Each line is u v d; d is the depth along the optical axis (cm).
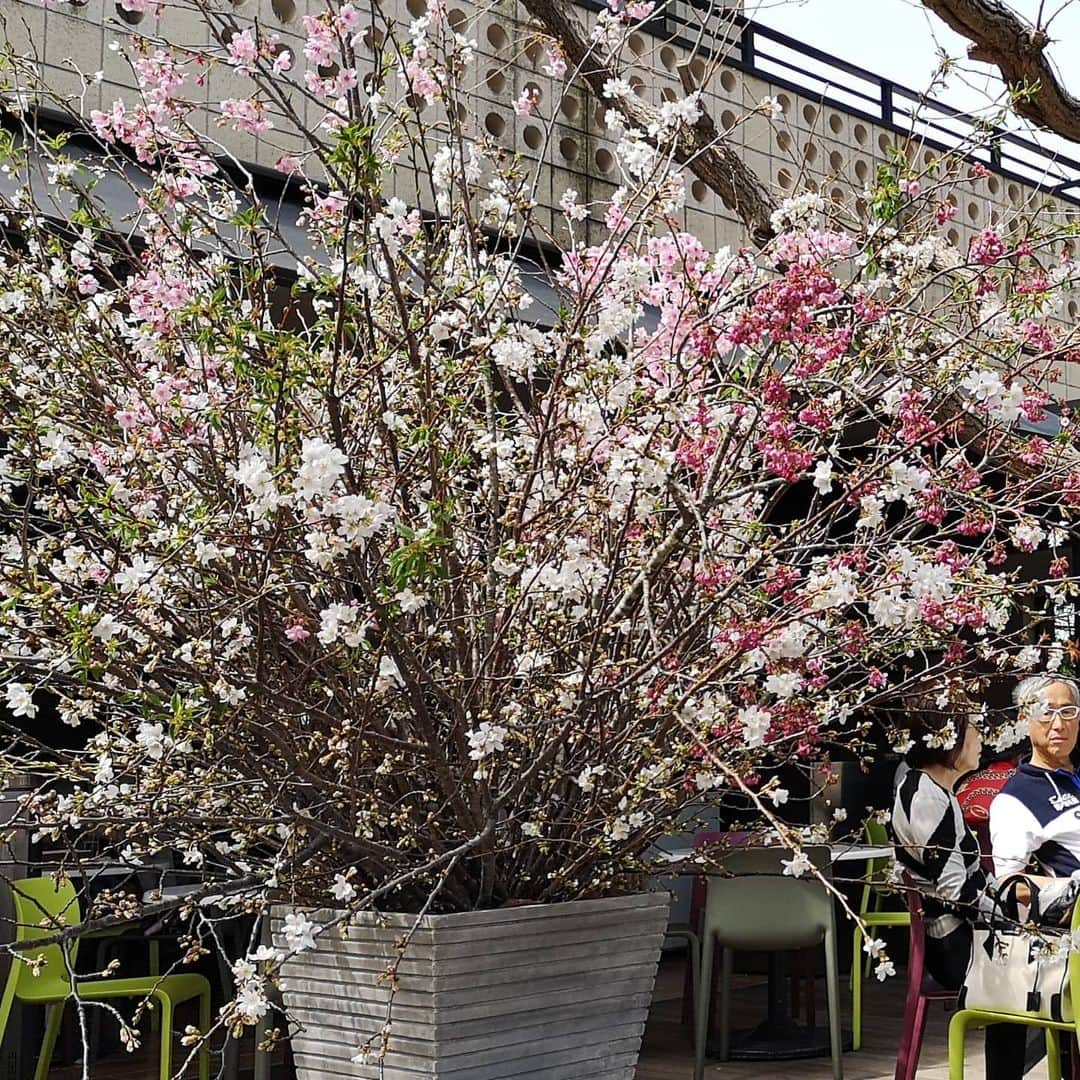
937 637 286
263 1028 371
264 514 227
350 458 240
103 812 267
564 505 269
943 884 396
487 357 261
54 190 332
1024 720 322
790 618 258
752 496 285
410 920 251
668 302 280
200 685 248
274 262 405
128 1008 542
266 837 277
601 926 274
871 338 283
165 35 508
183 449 259
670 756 271
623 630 261
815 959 580
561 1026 267
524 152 604
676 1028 578
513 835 275
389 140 293
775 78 702
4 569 259
